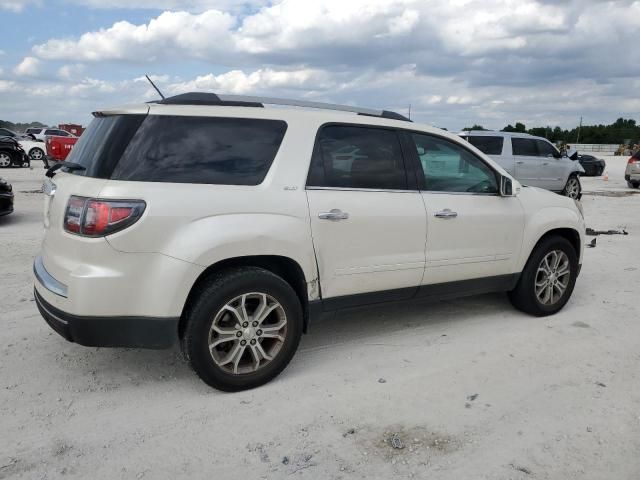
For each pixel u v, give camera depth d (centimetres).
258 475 281
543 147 1562
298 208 374
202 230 340
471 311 543
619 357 435
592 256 819
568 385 384
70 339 339
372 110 448
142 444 306
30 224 981
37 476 277
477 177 482
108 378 384
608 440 316
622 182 2425
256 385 372
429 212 438
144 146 341
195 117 359
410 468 288
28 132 3353
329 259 392
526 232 503
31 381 376
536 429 327
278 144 378
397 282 432
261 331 368
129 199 326
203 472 283
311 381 385
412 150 442
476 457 298
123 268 327
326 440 313
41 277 365
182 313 348
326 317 409
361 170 413
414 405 354
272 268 387
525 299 520
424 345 454
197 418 334
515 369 409
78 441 307
